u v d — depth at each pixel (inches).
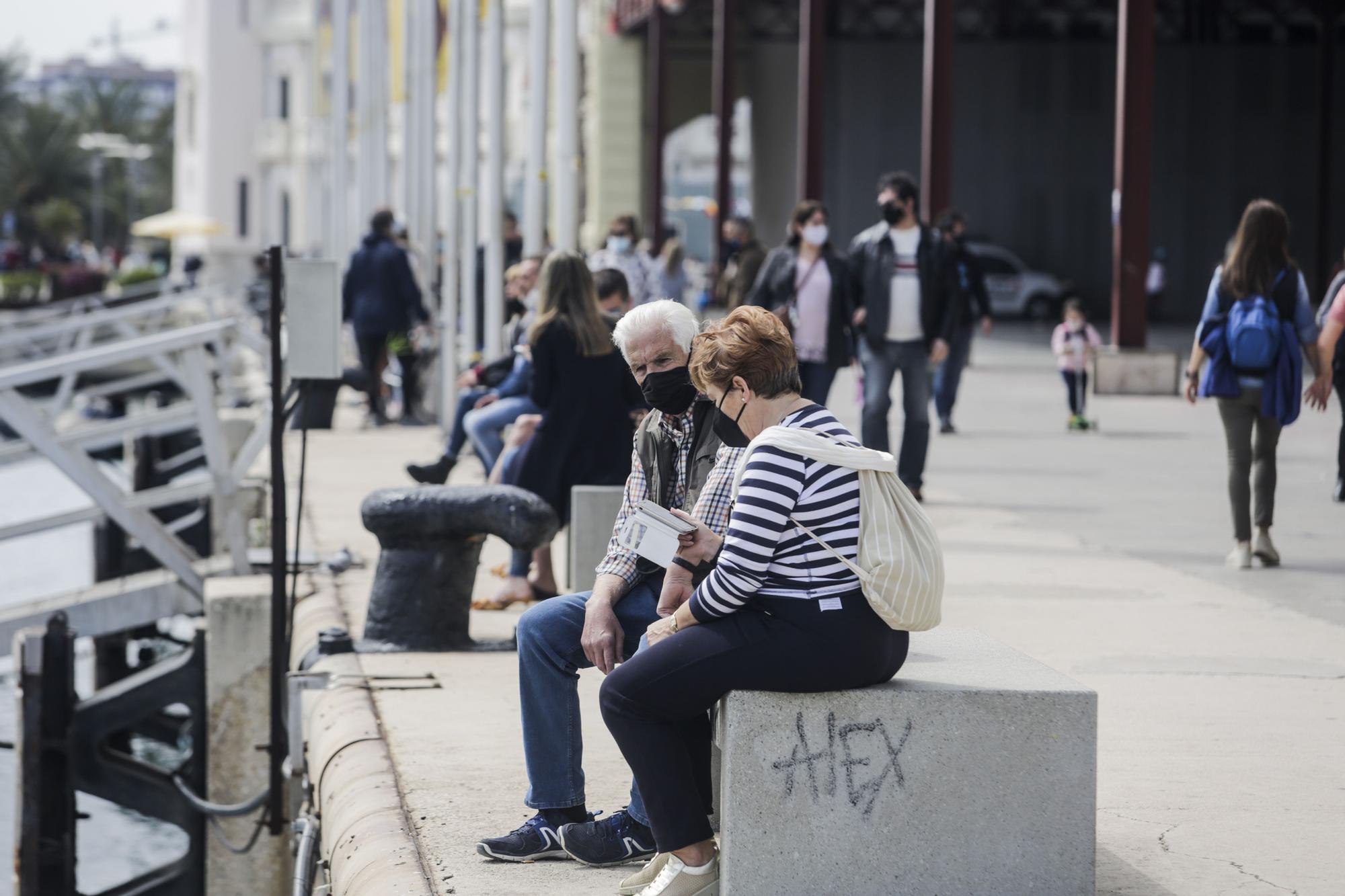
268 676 760.3
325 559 782.5
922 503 887.1
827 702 300.7
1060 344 1286.9
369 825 375.2
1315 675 506.6
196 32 5969.5
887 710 301.0
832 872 301.7
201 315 3198.8
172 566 829.8
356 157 2282.2
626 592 358.0
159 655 1437.0
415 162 1961.1
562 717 357.7
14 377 791.1
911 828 301.7
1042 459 1099.3
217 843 768.3
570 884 337.7
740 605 302.0
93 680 1306.6
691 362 321.7
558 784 357.4
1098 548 745.6
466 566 570.6
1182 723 449.7
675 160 6815.9
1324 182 3339.1
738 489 305.7
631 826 351.3
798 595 301.4
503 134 1242.0
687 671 302.0
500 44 1235.9
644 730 309.4
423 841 363.9
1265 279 662.5
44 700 780.6
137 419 878.4
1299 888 325.7
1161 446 1186.0
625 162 3671.3
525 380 749.3
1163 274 3735.2
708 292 2967.5
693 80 3860.7
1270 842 353.1
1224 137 3890.3
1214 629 572.7
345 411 1625.2
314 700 513.0
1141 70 1681.8
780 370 314.7
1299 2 3705.7
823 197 3905.0
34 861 782.5
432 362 1551.4
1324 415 1429.6
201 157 5861.2
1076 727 302.4
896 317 856.3
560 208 1094.4
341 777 420.8
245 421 1289.4
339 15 2324.1
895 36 3897.6
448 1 1483.8
